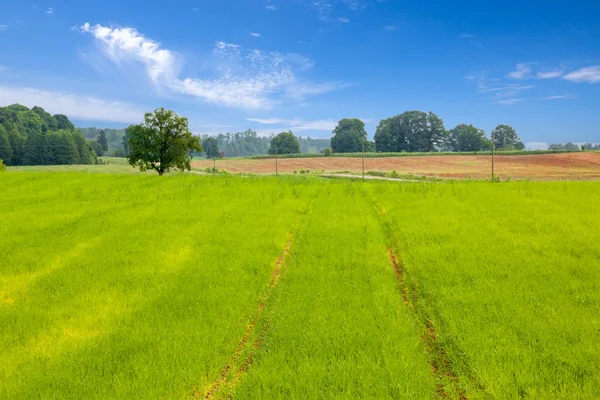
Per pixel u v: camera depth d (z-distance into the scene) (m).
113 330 6.32
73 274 9.08
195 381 4.85
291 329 6.11
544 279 7.68
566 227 11.56
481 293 7.10
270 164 110.44
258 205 16.95
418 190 20.81
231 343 5.79
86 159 148.12
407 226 12.48
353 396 4.47
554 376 4.65
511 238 10.61
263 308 7.11
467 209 14.91
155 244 11.31
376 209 15.99
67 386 4.86
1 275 9.26
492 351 5.23
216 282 8.30
